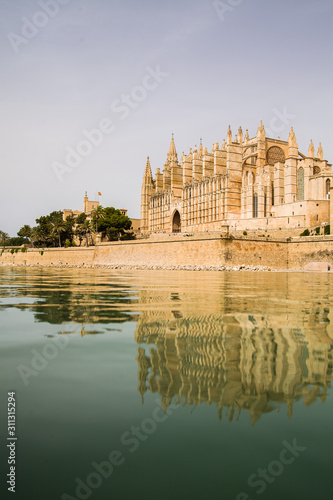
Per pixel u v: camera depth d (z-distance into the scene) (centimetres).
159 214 15575
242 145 12431
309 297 1950
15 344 879
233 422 493
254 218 10750
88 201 18212
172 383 623
